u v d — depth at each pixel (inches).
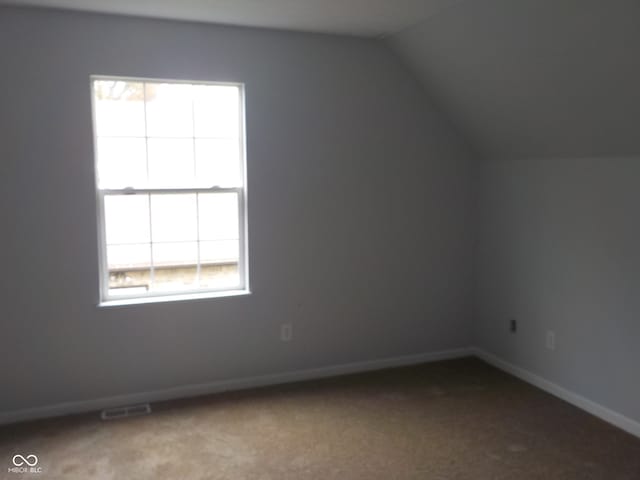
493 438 124.0
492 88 138.5
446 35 134.1
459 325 177.2
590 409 135.9
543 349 150.1
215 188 146.8
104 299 140.2
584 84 114.7
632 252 122.4
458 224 172.6
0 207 127.4
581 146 131.4
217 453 117.8
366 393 149.5
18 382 132.9
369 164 159.3
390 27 140.4
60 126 129.8
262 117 146.6
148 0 119.3
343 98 154.1
